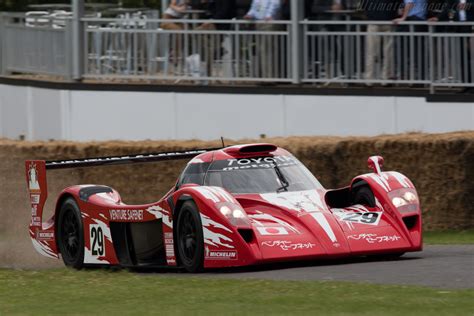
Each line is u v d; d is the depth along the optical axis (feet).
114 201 122.93
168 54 197.57
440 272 99.25
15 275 110.42
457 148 160.25
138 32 199.62
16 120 218.79
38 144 180.04
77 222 126.31
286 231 106.42
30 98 214.07
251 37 190.90
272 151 119.75
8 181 182.29
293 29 187.73
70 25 205.05
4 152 182.19
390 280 95.25
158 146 174.40
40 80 210.38
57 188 178.60
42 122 211.00
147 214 114.73
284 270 105.60
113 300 89.30
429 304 80.94
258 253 102.73
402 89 180.75
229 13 196.34
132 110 199.11
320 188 116.57
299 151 165.99
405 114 181.06
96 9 236.43
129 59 200.75
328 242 105.70
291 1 187.32
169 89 196.03
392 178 114.01
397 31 182.09
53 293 95.09
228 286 94.07
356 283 92.79
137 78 200.23
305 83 189.37
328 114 185.88
